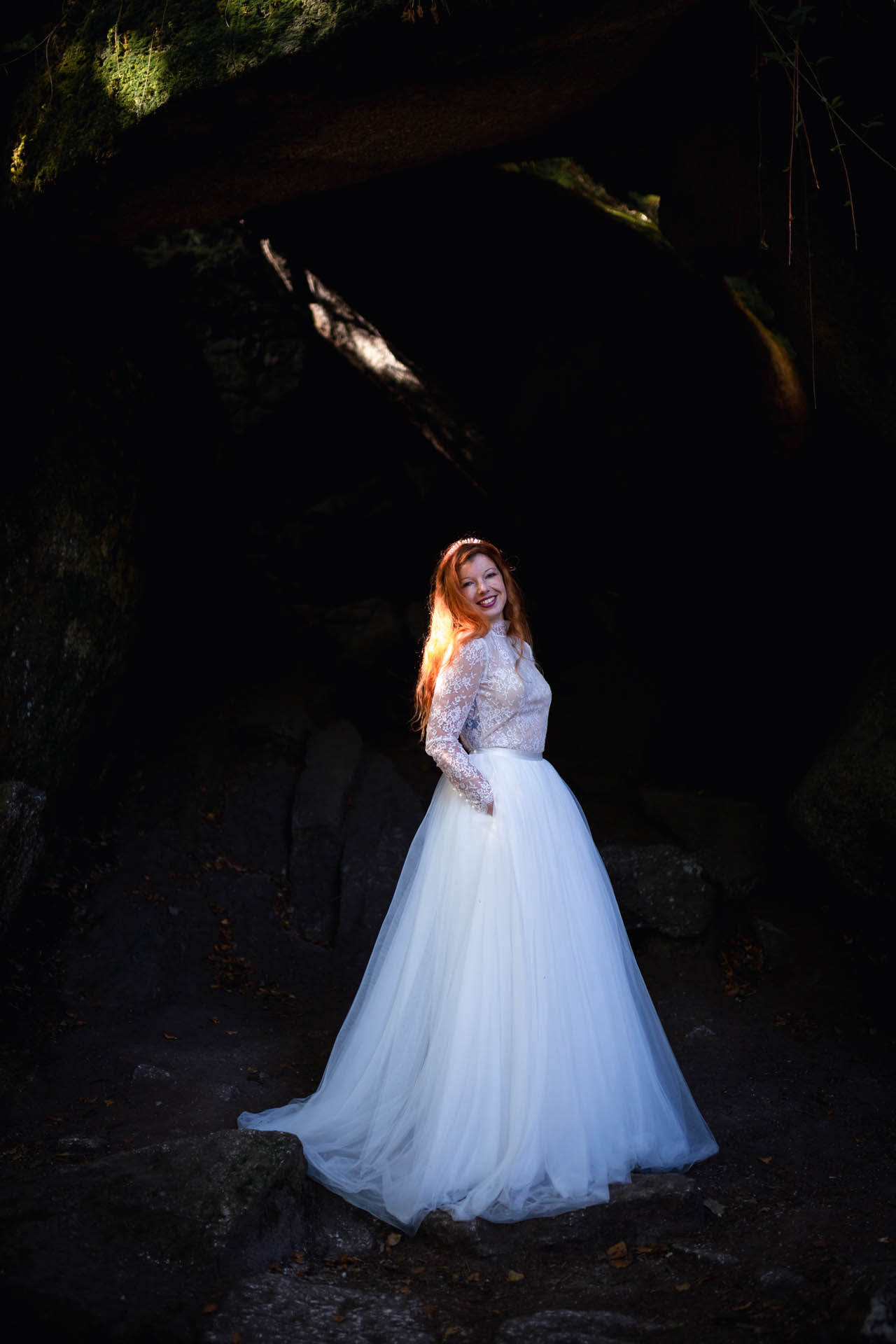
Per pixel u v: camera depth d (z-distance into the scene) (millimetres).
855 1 3510
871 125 3453
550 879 3240
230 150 3816
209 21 3543
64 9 4055
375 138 3867
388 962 3500
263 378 8977
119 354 5965
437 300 7809
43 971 4414
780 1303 2533
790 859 5531
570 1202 2945
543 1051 3094
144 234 4453
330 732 6625
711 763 6625
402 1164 3139
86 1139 3367
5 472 4672
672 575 7723
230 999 4699
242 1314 2480
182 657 6824
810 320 4469
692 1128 3426
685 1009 4652
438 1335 2490
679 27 3855
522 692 3402
